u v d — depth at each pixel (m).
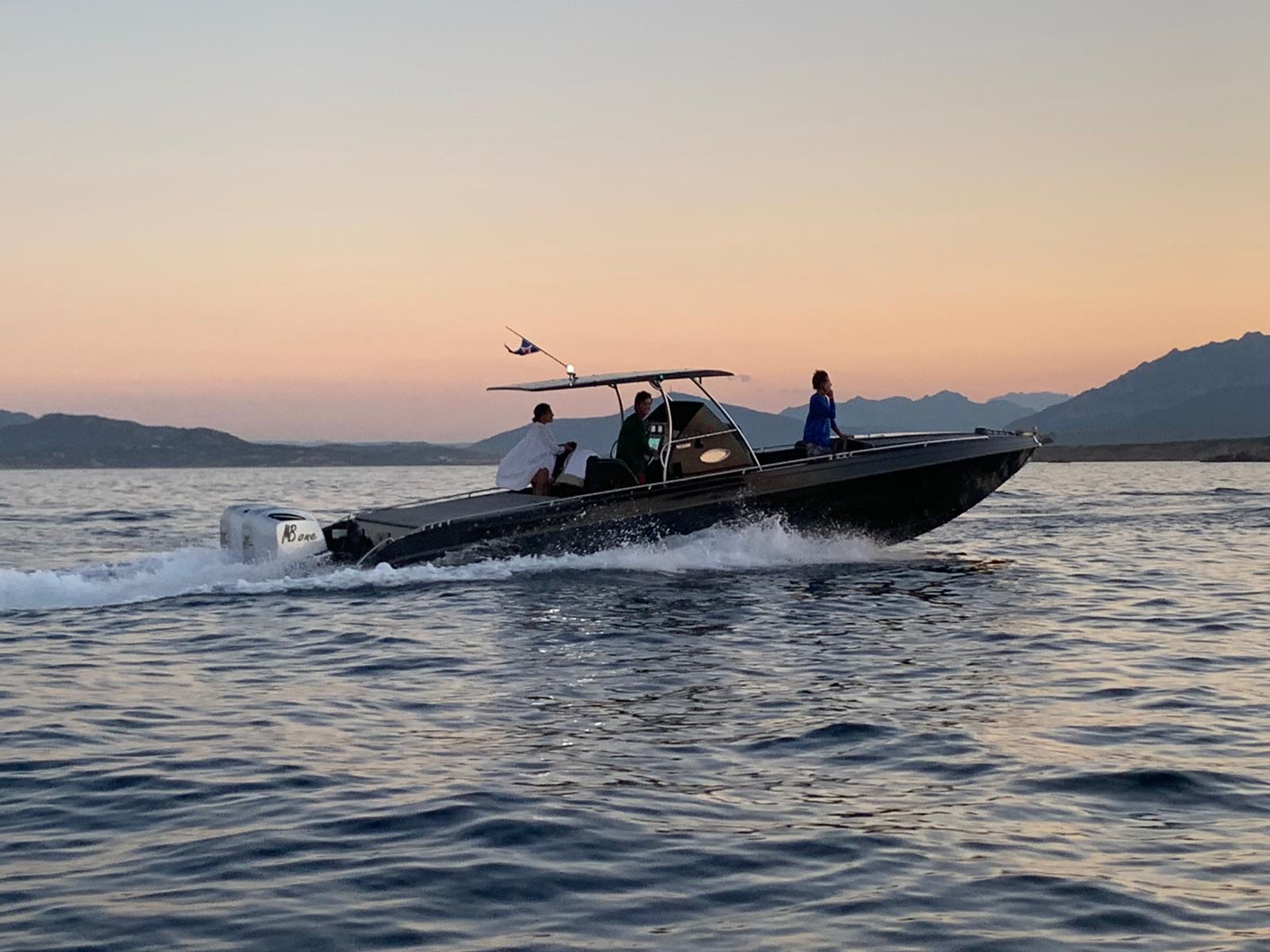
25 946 4.43
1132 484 60.59
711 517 15.40
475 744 7.45
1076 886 5.00
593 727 7.89
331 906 4.83
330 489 69.25
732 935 4.54
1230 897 4.86
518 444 15.88
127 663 10.34
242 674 9.87
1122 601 13.88
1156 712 8.20
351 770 6.83
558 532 15.09
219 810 6.09
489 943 4.47
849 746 7.33
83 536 26.75
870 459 15.64
